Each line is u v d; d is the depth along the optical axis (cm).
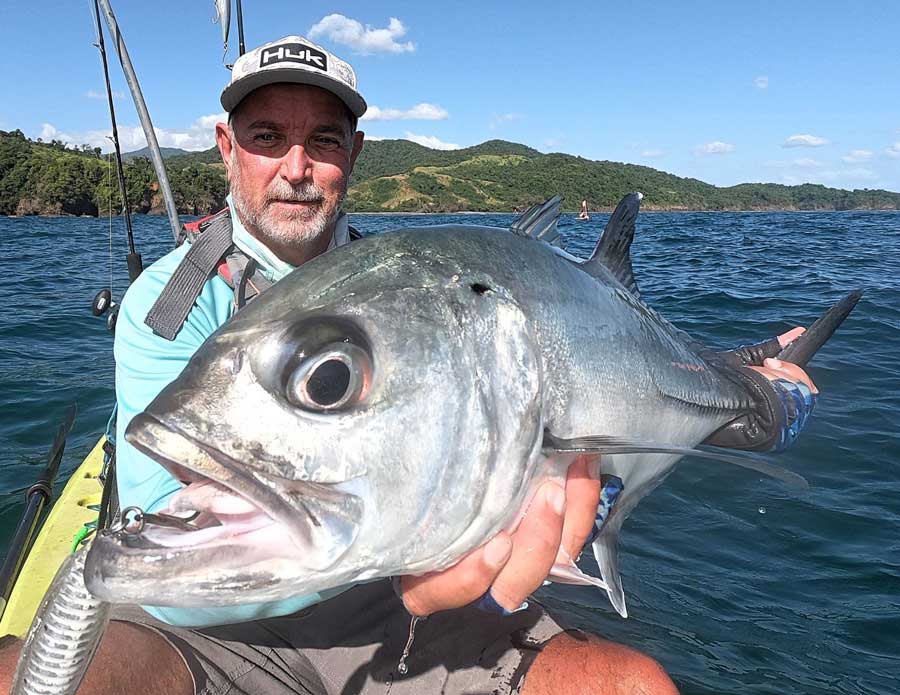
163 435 154
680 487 471
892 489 466
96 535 151
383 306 175
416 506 170
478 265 197
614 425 239
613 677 241
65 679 147
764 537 413
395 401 168
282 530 157
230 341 165
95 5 410
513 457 187
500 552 183
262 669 253
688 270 1600
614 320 252
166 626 248
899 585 365
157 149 411
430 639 266
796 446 532
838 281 1333
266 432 158
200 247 254
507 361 190
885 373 717
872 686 294
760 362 436
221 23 379
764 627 332
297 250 275
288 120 264
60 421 636
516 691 250
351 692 263
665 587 365
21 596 326
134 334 244
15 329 999
